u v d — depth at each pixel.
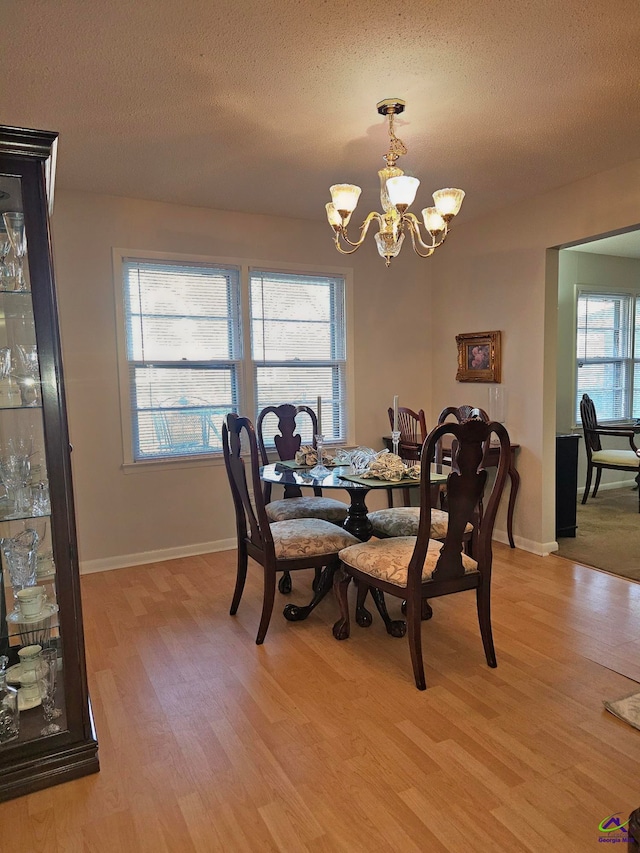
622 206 3.29
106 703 2.23
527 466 4.07
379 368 4.73
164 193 3.65
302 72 2.21
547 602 3.15
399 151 2.63
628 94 2.42
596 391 6.11
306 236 4.34
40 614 1.86
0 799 1.72
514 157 3.13
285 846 1.53
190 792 1.74
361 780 1.77
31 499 1.84
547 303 3.88
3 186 1.70
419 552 2.26
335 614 3.05
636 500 5.67
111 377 3.77
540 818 1.61
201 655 2.60
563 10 1.85
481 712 2.12
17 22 1.84
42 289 1.74
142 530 3.93
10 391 1.81
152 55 2.07
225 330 4.14
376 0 1.78
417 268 4.84
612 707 2.12
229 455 2.94
